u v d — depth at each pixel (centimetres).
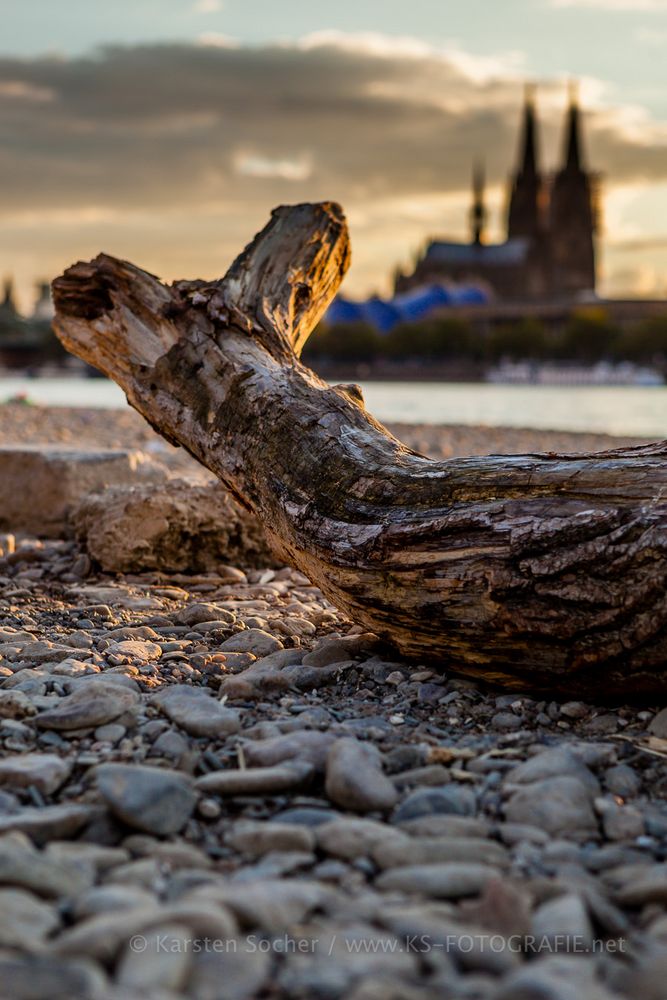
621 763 323
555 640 358
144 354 529
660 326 12619
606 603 344
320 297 600
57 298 554
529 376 11388
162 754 321
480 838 268
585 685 369
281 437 454
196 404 501
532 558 355
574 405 3672
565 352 13512
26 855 234
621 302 16762
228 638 491
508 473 382
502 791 294
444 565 375
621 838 276
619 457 370
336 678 414
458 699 388
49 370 10769
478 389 7281
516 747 337
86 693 360
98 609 539
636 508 348
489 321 17725
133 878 237
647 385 9656
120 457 809
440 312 18225
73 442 1500
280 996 191
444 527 375
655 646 343
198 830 273
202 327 520
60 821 264
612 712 371
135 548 654
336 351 14675
